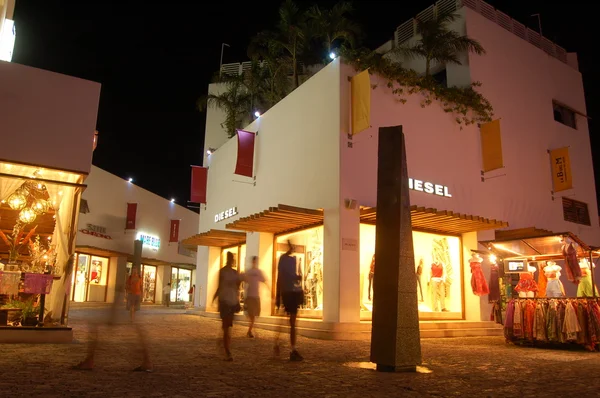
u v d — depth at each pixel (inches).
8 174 381.7
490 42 759.1
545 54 855.7
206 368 259.4
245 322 620.4
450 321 559.8
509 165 715.4
